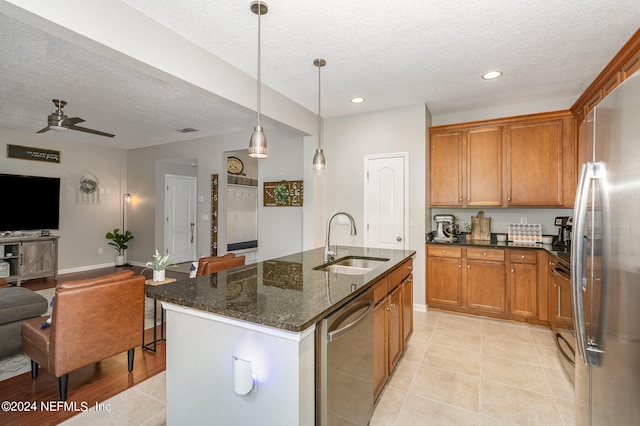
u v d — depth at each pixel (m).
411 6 2.08
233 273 2.10
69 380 2.41
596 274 1.21
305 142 4.41
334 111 4.26
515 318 3.60
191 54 2.49
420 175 4.00
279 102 3.59
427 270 4.04
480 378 2.46
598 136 1.23
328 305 1.42
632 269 0.98
